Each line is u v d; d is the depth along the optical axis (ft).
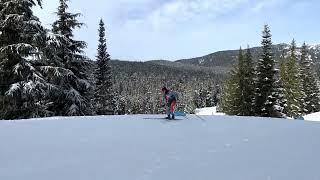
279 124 49.60
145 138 35.53
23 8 82.02
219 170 22.34
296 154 27.68
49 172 22.07
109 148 30.04
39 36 82.99
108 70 162.40
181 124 48.24
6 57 81.05
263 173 21.63
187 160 25.23
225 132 40.34
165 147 30.42
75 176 21.08
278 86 160.35
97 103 153.48
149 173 21.58
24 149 29.58
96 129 42.63
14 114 83.71
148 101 389.39
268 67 159.02
